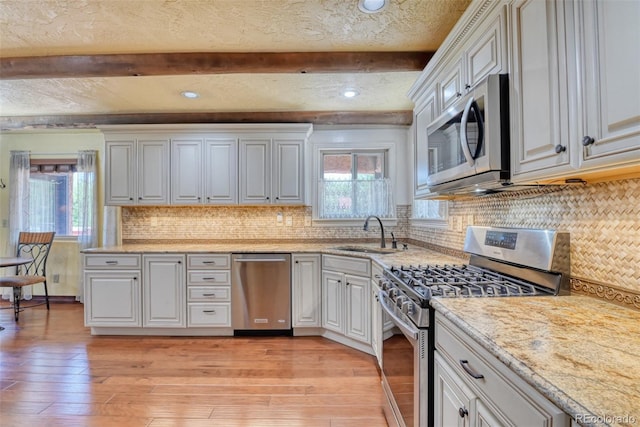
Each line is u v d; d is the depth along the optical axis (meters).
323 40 2.23
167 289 3.27
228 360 2.75
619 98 0.86
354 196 3.88
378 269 2.49
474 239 2.06
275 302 3.27
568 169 1.04
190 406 2.09
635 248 1.15
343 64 2.38
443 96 2.01
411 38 2.21
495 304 1.28
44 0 1.78
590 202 1.33
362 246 3.56
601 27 0.91
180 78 2.77
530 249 1.56
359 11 1.91
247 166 3.60
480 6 1.50
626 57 0.84
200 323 3.26
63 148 4.45
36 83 2.86
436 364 1.33
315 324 3.25
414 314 1.41
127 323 3.28
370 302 2.73
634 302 1.16
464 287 1.50
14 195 4.38
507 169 1.35
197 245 3.73
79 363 2.69
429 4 1.85
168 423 1.93
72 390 2.28
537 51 1.17
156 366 2.64
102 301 3.28
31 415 2.00
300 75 2.72
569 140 1.03
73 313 4.01
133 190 3.61
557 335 0.96
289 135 3.61
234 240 3.92
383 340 1.97
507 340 0.93
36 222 4.46
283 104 3.43
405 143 3.88
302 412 2.03
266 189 3.60
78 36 2.16
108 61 2.39
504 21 1.36
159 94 3.12
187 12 1.90
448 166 1.76
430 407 1.36
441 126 1.84
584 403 0.63
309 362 2.70
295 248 3.40
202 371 2.56
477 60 1.59
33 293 4.46
